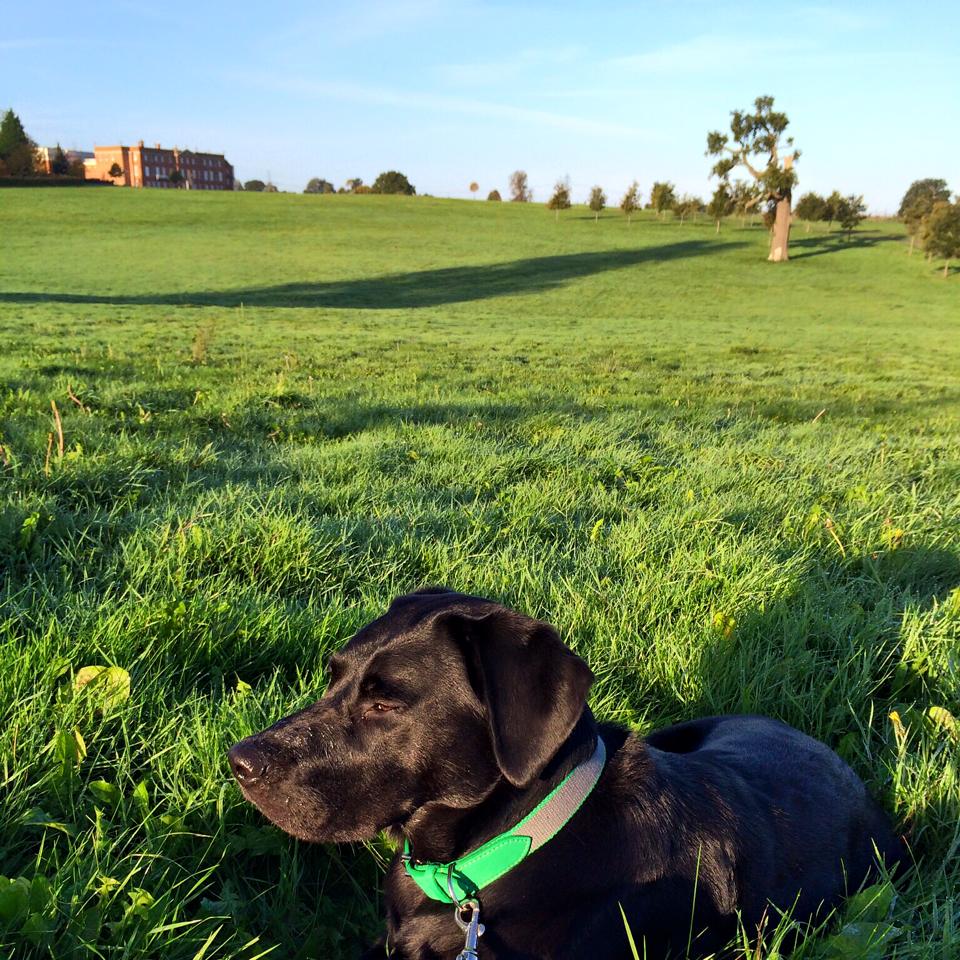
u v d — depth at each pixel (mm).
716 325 13961
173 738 1027
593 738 794
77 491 1917
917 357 10406
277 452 2725
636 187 33688
